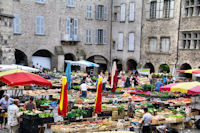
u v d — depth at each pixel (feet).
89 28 130.00
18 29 107.55
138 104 58.59
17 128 41.96
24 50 110.22
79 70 124.77
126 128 47.67
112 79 73.20
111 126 42.32
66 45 123.44
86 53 129.90
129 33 128.06
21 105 53.52
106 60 138.41
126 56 129.80
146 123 42.86
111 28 136.87
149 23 119.03
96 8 131.23
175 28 109.19
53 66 121.29
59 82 86.53
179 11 107.55
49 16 117.08
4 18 77.92
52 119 46.21
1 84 65.92
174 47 109.81
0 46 76.89
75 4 124.47
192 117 60.49
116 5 133.28
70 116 46.21
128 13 127.75
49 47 118.32
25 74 45.85
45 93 63.98
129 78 91.86
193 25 102.58
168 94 76.02
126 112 53.36
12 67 59.00
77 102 57.16
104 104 56.08
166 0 112.37
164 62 113.50
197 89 48.42
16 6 106.22
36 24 113.09
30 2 110.52
